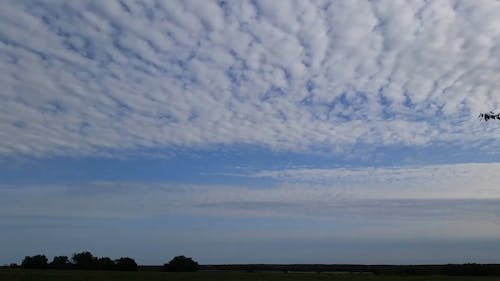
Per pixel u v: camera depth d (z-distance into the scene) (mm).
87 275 118250
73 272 133000
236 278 120500
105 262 167250
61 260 167750
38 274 119250
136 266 167500
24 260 167250
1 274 117812
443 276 148125
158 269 173000
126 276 119125
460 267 162375
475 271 163000
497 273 161250
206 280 112312
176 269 164375
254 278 122438
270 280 117312
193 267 166000
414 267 174875
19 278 106438
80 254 168625
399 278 137250
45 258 167750
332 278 133375
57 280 103500
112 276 117688
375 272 182500
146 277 116938
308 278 130125
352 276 147125
